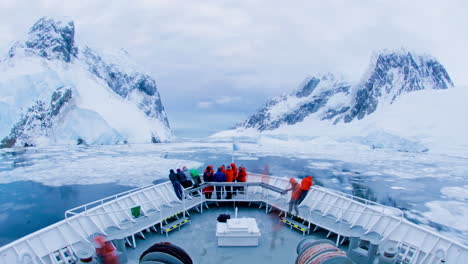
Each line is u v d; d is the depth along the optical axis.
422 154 78.25
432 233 4.79
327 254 3.25
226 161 56.25
